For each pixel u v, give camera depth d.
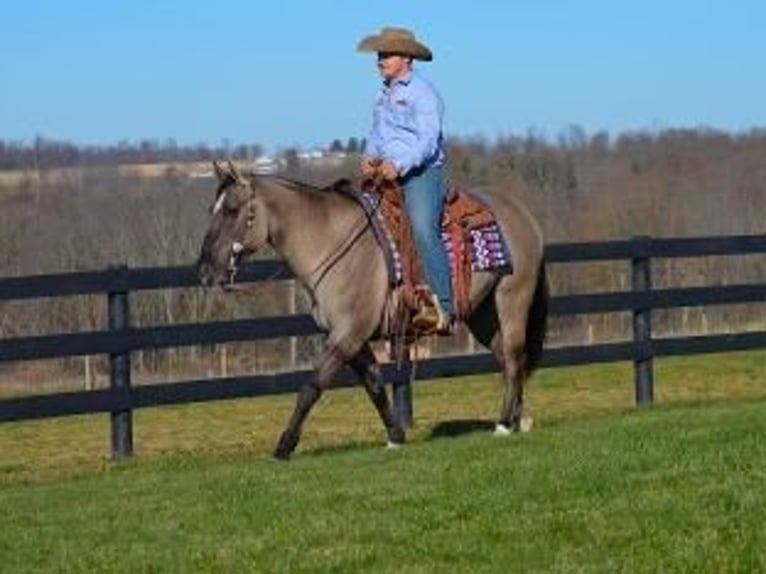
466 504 8.74
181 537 8.48
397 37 12.11
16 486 12.47
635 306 16.41
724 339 17.05
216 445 15.23
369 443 13.87
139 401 14.21
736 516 7.89
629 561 7.17
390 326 12.25
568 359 16.06
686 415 12.99
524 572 7.13
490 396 18.88
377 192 12.23
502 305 12.94
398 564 7.45
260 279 14.56
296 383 14.88
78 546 8.45
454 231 12.38
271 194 12.03
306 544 8.02
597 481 9.12
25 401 13.68
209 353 27.16
